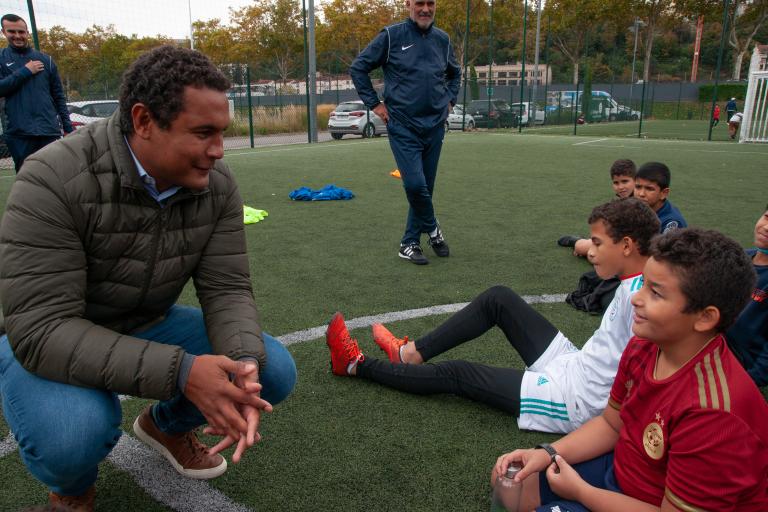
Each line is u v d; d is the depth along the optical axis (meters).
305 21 16.00
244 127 20.84
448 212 6.45
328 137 20.77
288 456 2.05
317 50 37.19
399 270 4.30
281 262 4.48
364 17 36.53
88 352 1.46
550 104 32.19
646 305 1.39
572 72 59.06
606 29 60.03
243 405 1.53
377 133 19.58
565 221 5.98
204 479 1.93
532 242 5.13
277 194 7.49
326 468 1.98
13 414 1.52
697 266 1.30
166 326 1.91
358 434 2.18
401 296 3.73
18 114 6.18
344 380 2.59
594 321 3.35
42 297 1.47
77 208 1.48
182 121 1.40
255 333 1.74
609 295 3.39
